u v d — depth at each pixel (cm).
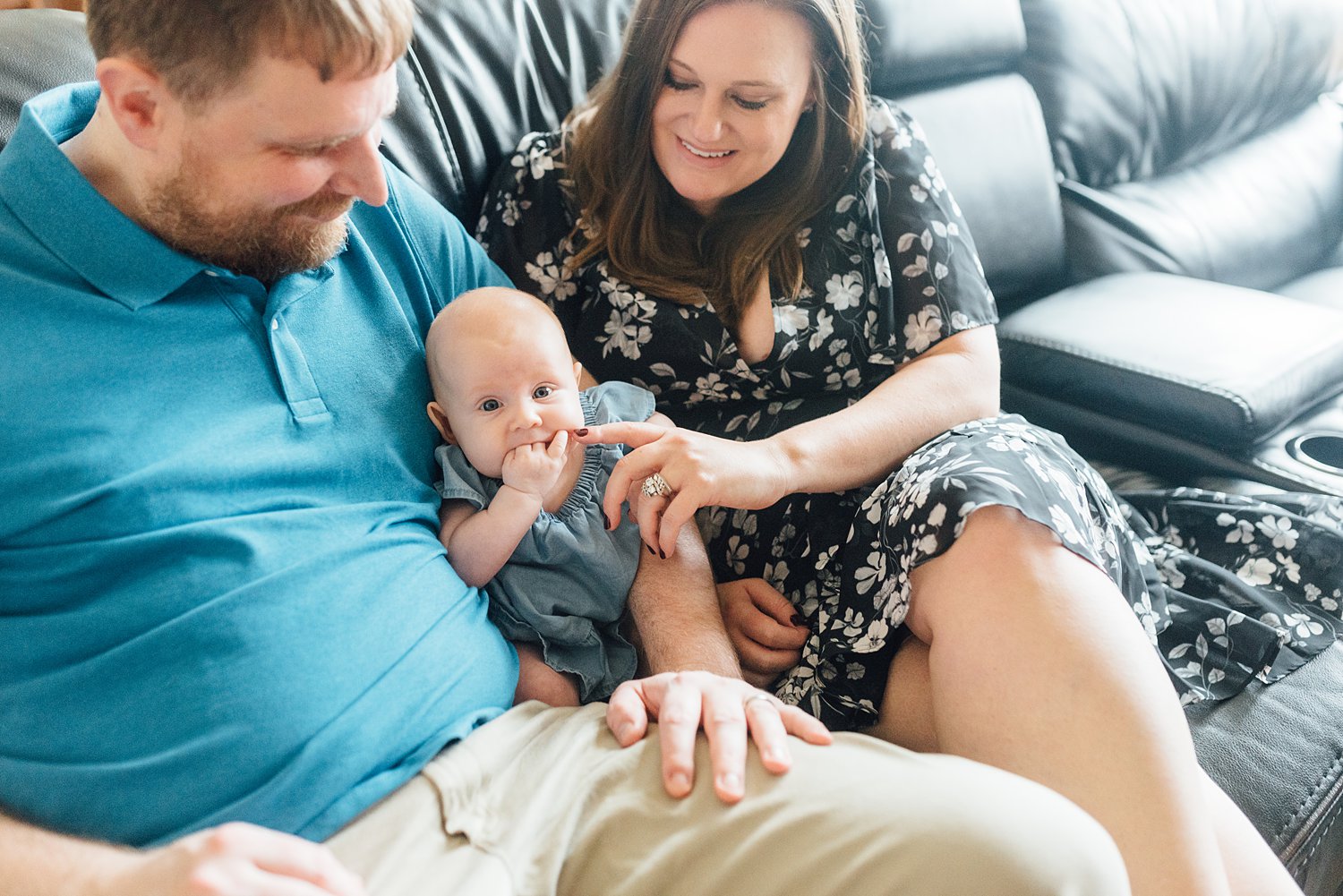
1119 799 83
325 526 87
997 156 180
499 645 95
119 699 76
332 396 93
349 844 78
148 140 80
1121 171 205
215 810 75
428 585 90
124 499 78
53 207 81
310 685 79
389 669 84
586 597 104
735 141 114
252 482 85
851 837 75
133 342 82
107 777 74
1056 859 72
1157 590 116
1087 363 156
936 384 117
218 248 86
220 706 76
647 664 107
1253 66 225
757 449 105
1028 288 186
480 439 99
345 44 74
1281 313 165
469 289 114
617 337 123
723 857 78
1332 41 239
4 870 67
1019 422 117
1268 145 232
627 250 121
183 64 75
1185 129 214
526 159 125
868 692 104
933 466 102
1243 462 146
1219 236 208
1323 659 118
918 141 127
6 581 78
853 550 107
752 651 109
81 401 79
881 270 123
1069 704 86
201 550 80
